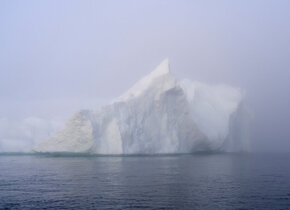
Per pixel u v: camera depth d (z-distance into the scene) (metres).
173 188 31.97
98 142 67.56
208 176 40.22
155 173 42.41
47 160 63.34
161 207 25.17
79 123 65.19
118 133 68.19
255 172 45.62
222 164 56.38
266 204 26.23
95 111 68.31
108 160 62.22
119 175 40.53
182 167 49.81
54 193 29.91
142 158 68.19
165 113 76.31
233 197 28.36
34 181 36.44
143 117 73.56
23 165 53.41
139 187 32.44
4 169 47.62
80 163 55.97
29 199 27.72
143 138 72.75
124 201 26.86
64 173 42.66
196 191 30.59
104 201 26.92
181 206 25.45
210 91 94.44
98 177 38.94
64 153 70.94
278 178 39.25
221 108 91.00
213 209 24.77
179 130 78.12
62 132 67.44
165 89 75.31
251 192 30.38
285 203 26.53
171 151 75.81
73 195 29.03
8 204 26.23
